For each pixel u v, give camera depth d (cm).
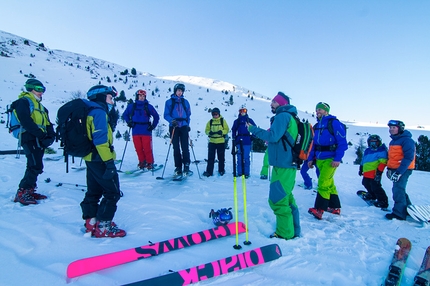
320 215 385
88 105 264
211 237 291
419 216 368
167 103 577
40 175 548
